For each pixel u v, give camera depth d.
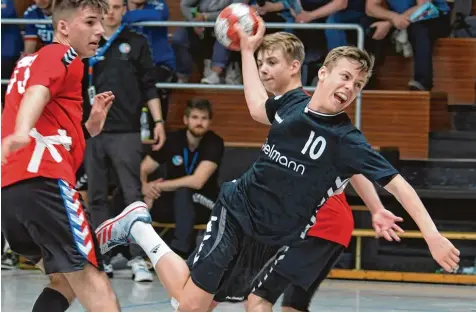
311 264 5.44
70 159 4.72
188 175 9.52
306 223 4.84
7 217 4.61
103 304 4.57
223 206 4.97
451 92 11.22
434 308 7.44
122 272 9.45
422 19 10.13
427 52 10.24
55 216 4.57
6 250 9.83
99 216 9.00
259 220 4.86
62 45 4.64
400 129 10.23
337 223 5.52
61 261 4.55
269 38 5.50
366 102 10.27
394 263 9.50
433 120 10.70
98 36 4.81
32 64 4.59
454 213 9.62
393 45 10.77
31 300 7.47
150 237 5.15
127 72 8.91
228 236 4.91
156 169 9.66
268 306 5.43
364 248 9.56
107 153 8.98
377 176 4.55
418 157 10.23
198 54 10.71
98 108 5.23
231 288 5.05
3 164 4.45
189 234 9.43
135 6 9.98
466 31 11.40
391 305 7.61
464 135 10.33
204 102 9.44
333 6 10.08
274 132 4.80
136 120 9.02
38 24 9.97
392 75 10.84
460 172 9.93
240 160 9.98
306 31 10.10
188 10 10.36
